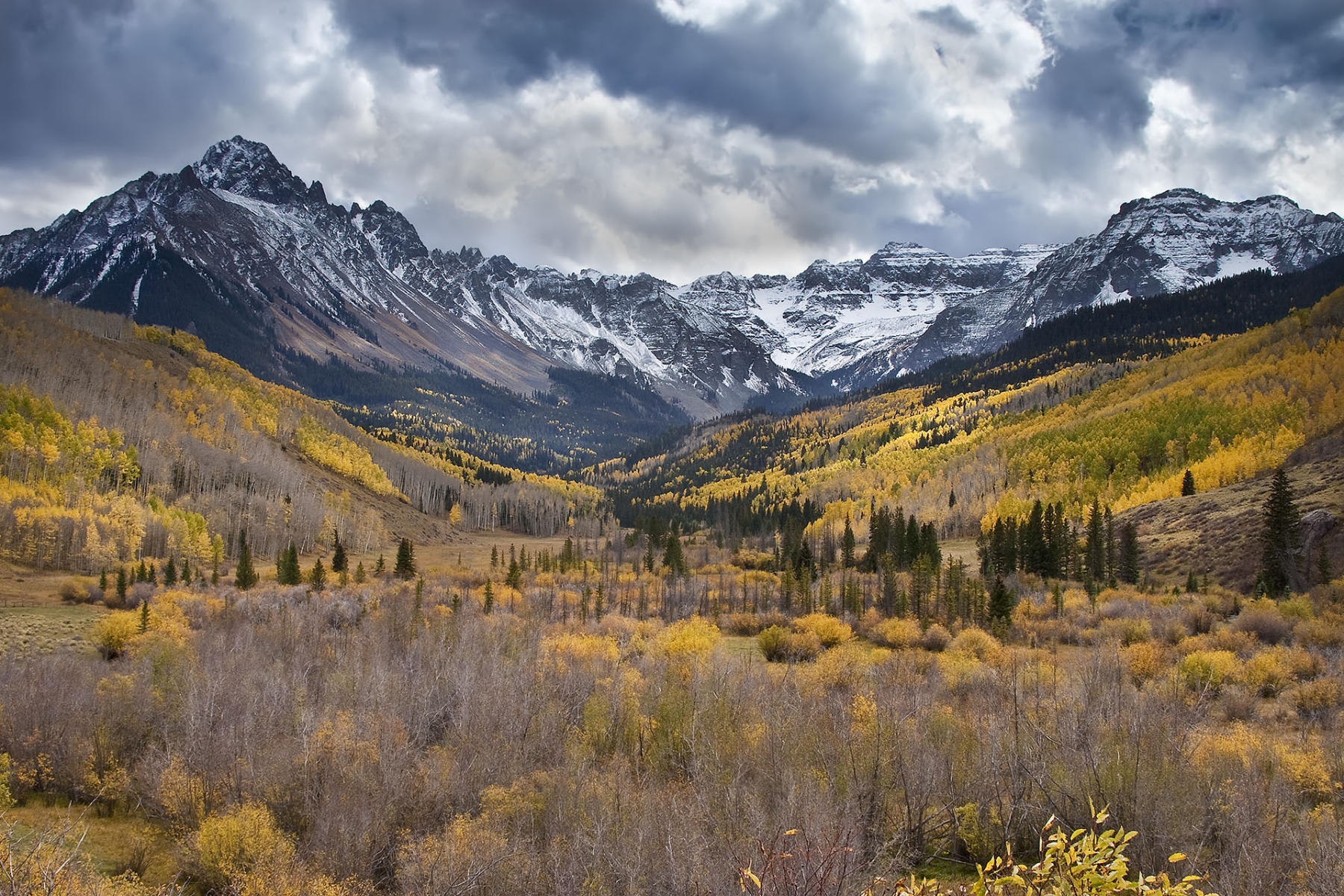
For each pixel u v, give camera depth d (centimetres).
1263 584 8500
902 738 3422
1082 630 7238
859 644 7475
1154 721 3438
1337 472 11094
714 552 17575
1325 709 4219
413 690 4981
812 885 2236
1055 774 2983
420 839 3303
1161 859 2673
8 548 10562
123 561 11600
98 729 4172
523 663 5297
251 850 3122
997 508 15988
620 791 3491
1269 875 2403
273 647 6191
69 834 3462
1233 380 18325
